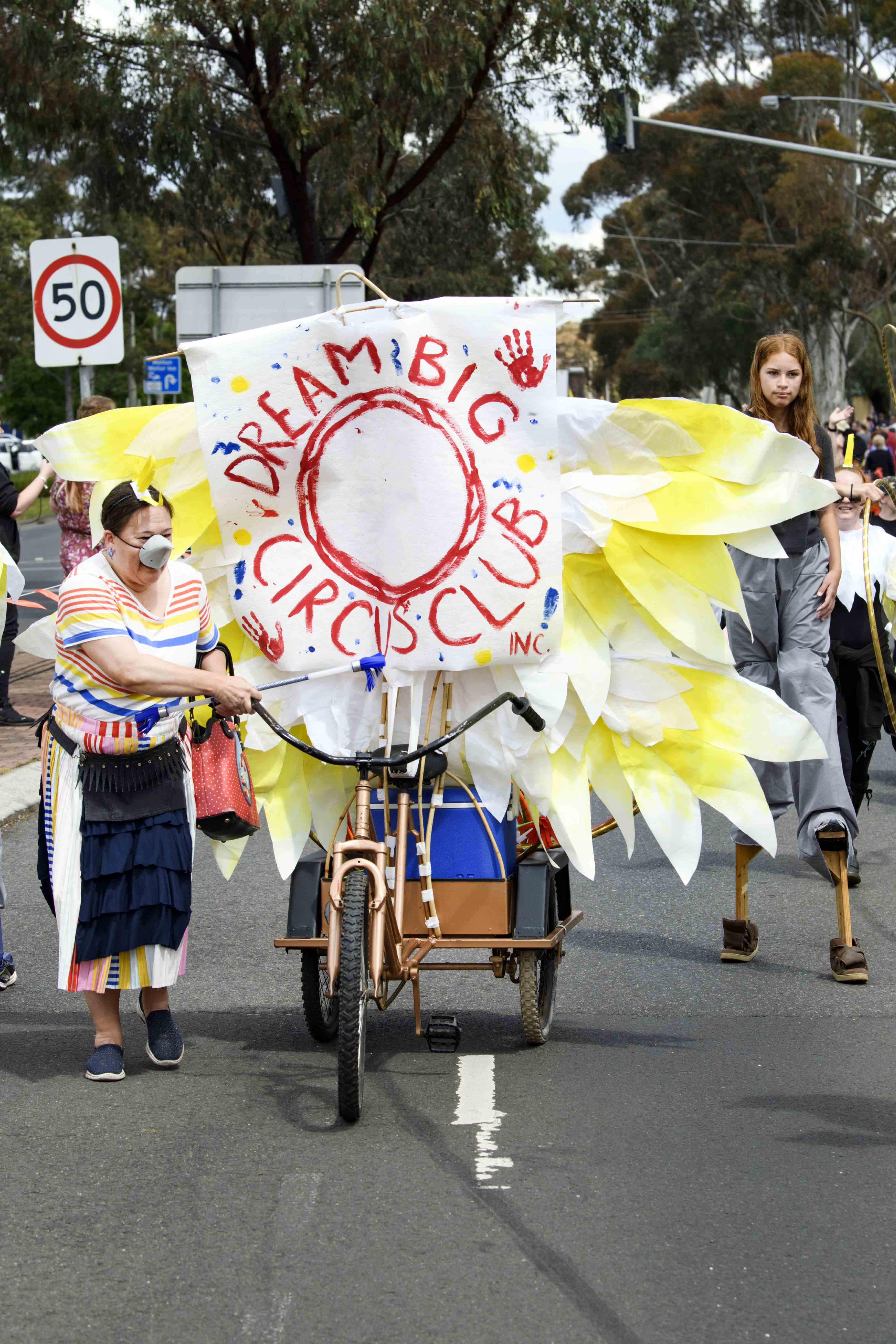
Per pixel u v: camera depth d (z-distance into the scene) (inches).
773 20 3868.1
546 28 1667.1
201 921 561.3
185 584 385.4
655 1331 255.8
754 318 4303.6
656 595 394.9
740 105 3858.3
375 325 374.9
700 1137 344.8
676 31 3777.1
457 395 379.2
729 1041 417.7
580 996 464.8
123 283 4379.9
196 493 399.5
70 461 396.2
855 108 3863.2
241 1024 439.2
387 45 1572.3
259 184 1979.6
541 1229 294.8
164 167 1727.4
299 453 383.9
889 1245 289.1
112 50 1702.8
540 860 404.8
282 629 392.5
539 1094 374.0
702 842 705.6
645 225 4507.9
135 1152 335.6
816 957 506.9
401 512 383.9
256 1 1550.2
